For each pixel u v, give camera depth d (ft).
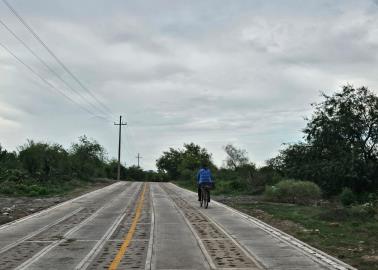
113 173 281.13
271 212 64.03
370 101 114.93
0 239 40.70
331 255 33.88
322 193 100.68
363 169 108.17
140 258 32.27
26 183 112.47
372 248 36.60
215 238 40.96
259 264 30.22
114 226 49.11
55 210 66.69
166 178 335.47
